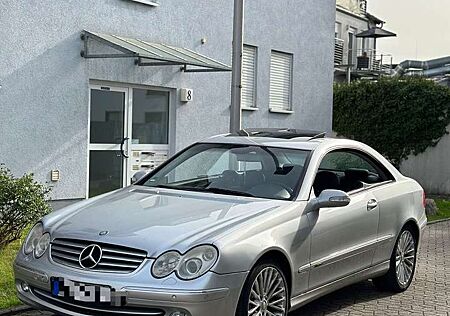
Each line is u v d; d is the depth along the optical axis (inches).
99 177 509.0
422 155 916.6
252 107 660.1
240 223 222.1
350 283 280.1
